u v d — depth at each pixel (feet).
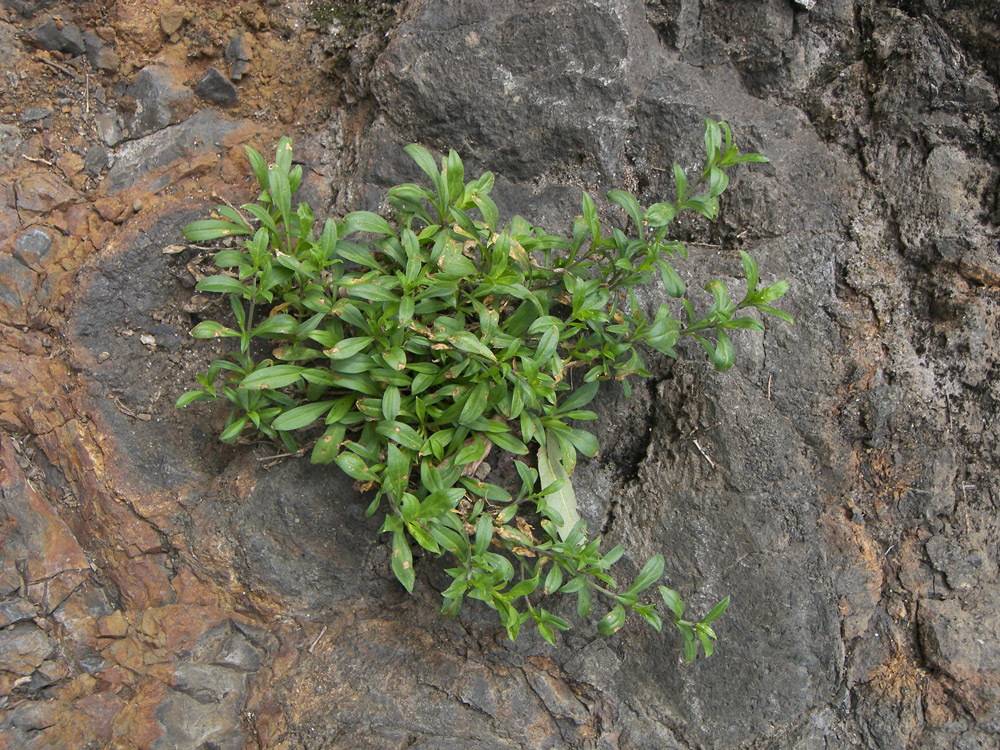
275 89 1.83
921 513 1.68
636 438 1.74
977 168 1.70
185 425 1.71
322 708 1.64
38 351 1.68
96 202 1.72
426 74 1.73
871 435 1.68
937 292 1.68
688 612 1.66
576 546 1.56
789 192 1.73
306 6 1.83
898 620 1.67
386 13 1.81
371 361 1.51
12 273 1.66
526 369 1.46
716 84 1.77
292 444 1.61
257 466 1.68
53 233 1.70
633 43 1.73
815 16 1.74
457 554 1.51
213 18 1.81
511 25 1.72
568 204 1.74
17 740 1.53
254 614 1.70
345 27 1.83
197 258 1.70
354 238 1.71
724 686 1.65
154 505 1.67
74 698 1.58
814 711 1.65
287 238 1.56
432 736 1.63
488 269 1.56
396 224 1.71
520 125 1.74
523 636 1.68
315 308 1.51
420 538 1.47
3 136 1.72
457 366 1.52
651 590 1.68
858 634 1.66
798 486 1.67
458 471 1.55
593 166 1.75
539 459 1.66
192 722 1.61
